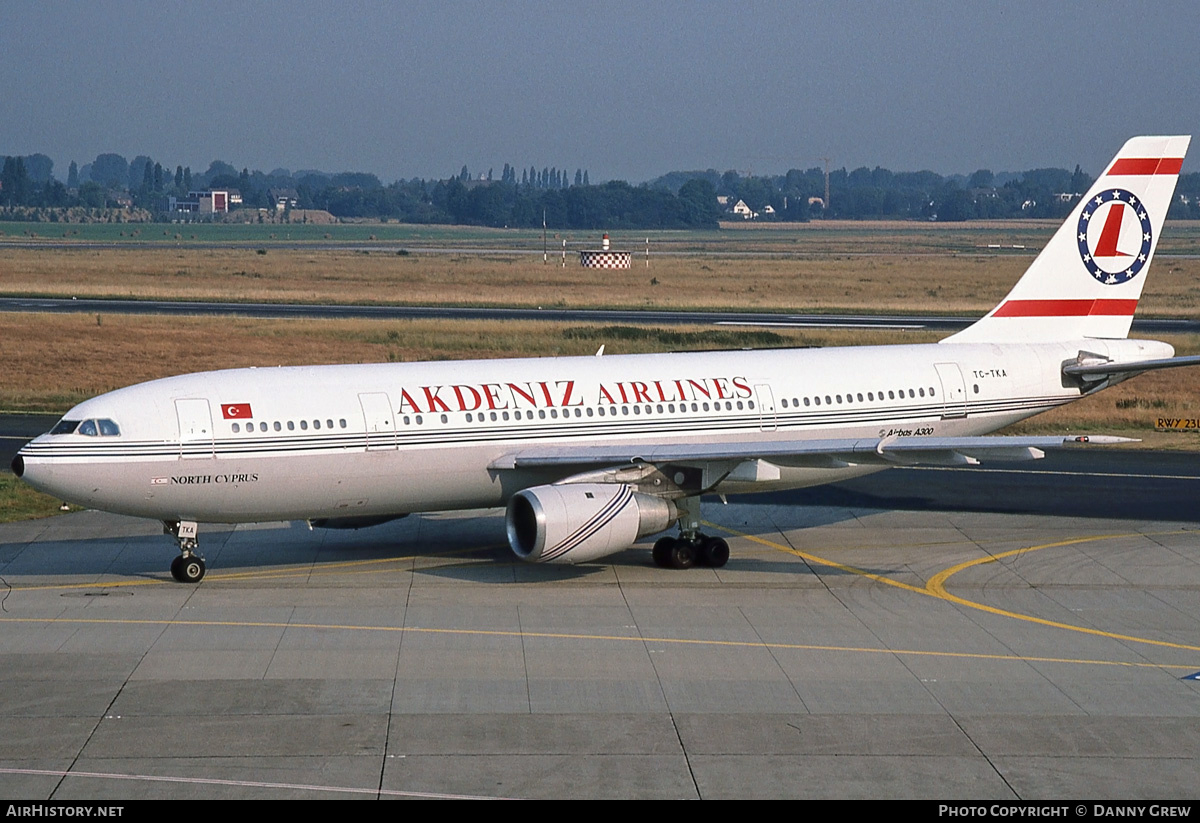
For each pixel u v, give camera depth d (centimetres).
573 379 12069
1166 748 7294
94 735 7319
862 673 8594
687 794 6581
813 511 14188
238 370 11419
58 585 10881
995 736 7450
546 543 10631
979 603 10456
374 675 8444
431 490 11506
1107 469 16588
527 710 7800
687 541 11700
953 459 10900
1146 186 13988
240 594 10569
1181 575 11381
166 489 10538
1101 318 14162
